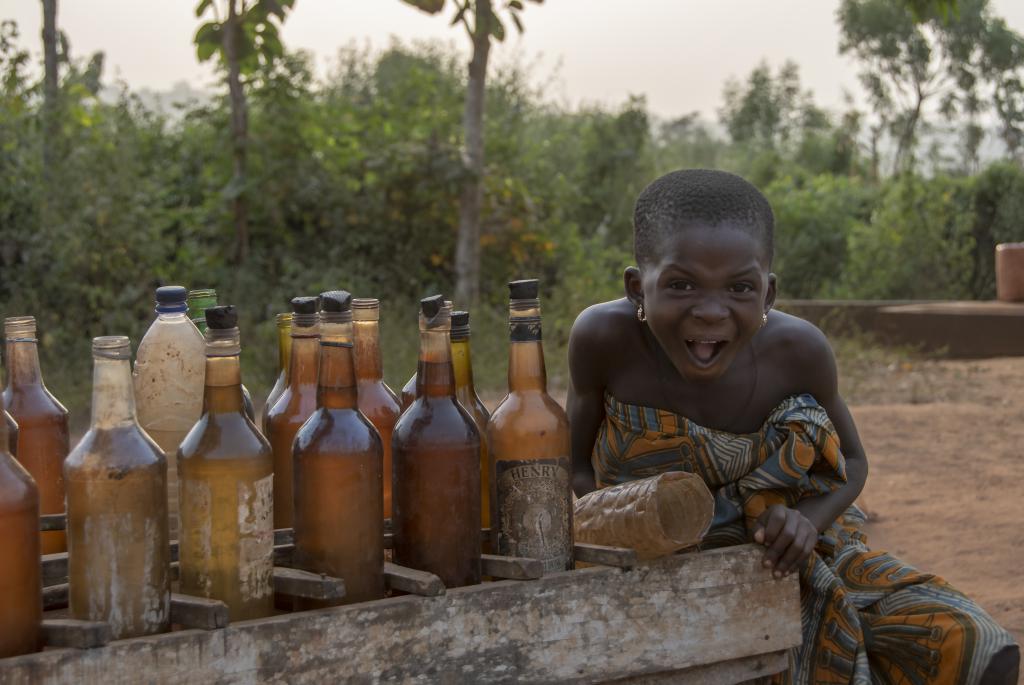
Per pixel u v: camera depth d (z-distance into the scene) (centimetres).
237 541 150
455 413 168
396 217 1009
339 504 158
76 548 144
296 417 185
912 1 666
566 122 1723
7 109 874
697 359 200
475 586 158
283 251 993
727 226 192
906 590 213
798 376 226
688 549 189
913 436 686
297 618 144
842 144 3672
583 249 1255
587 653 165
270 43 890
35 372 186
